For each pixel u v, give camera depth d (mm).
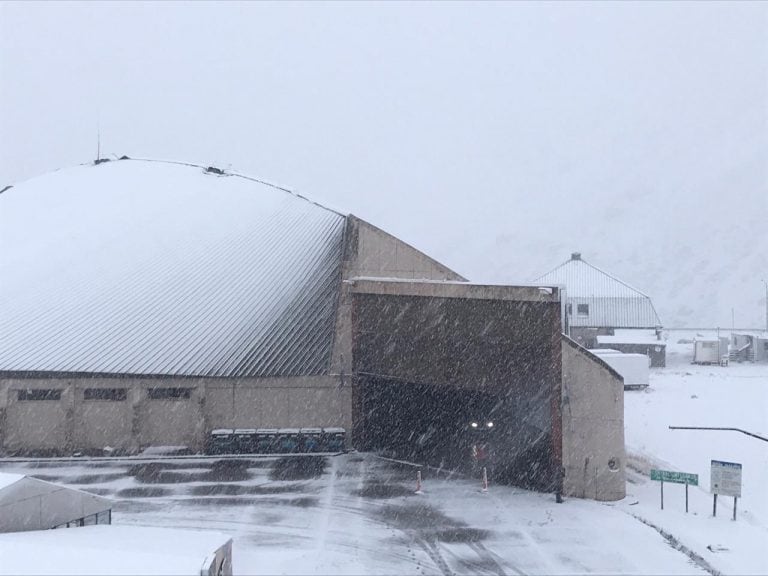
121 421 39969
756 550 26438
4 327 42062
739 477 30016
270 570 24844
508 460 37469
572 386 33375
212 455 40125
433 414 43469
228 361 41031
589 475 33125
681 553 26516
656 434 45688
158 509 31344
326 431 40844
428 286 38000
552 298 33500
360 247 43438
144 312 43125
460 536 28281
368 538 28047
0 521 22531
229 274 45500
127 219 50312
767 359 81562
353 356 41688
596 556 26250
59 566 18109
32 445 39688
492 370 35688
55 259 47031
